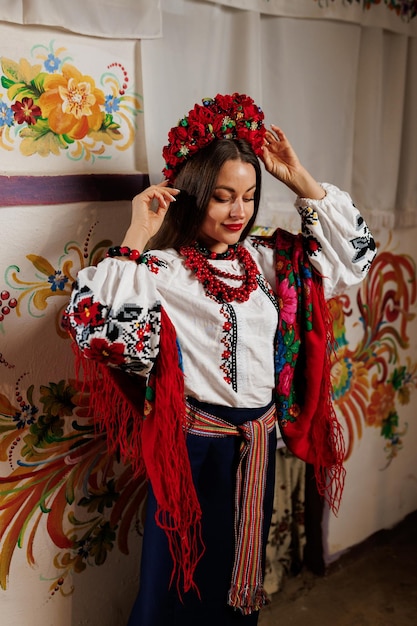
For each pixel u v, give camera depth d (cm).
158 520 123
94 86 130
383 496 212
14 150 122
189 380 119
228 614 133
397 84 179
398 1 173
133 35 130
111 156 135
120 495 151
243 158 115
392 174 184
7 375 129
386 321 199
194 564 120
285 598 187
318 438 138
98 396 134
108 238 137
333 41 161
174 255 121
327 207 127
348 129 170
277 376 129
